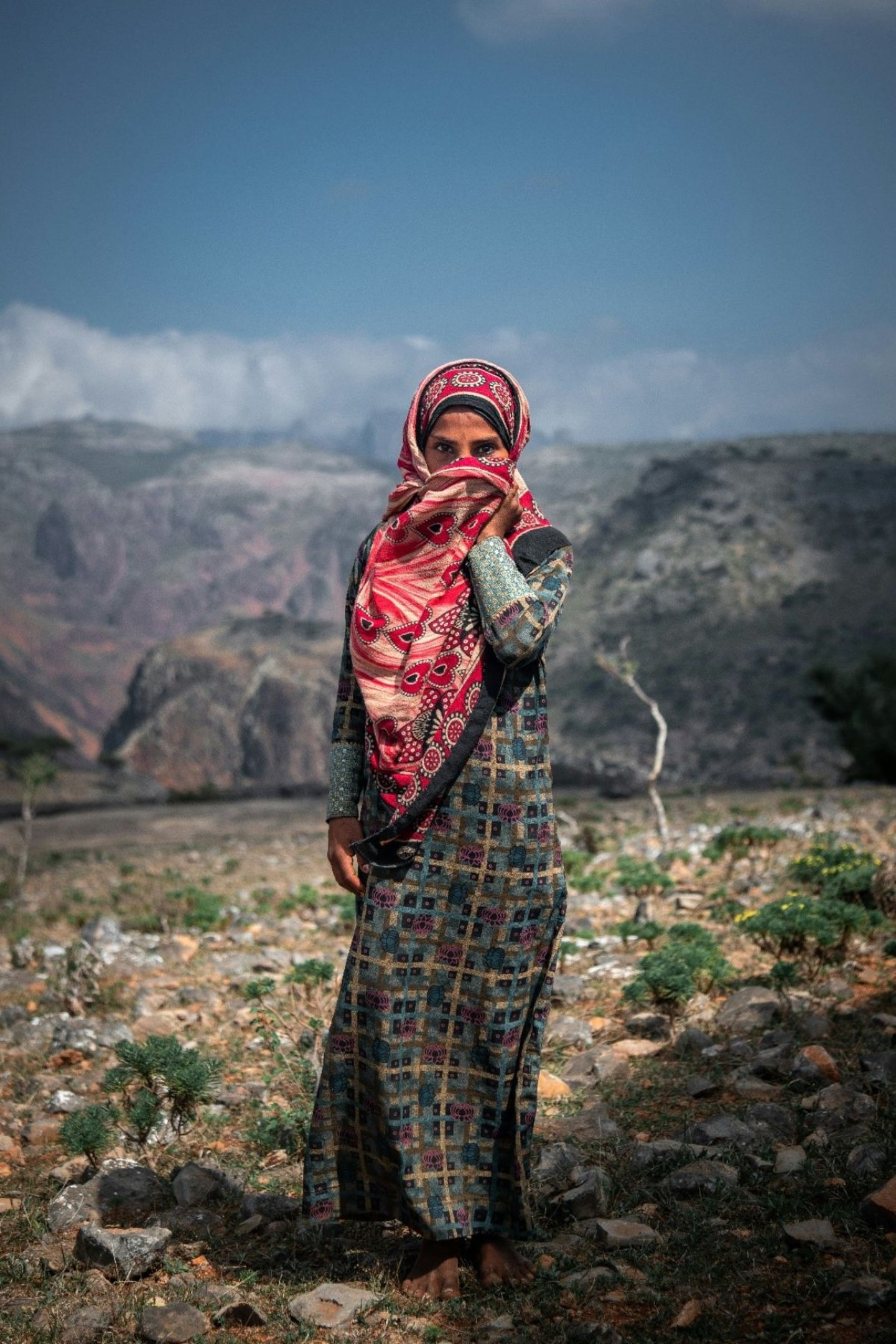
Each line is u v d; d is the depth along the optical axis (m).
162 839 22.39
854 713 24.61
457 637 2.71
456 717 2.69
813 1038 4.55
